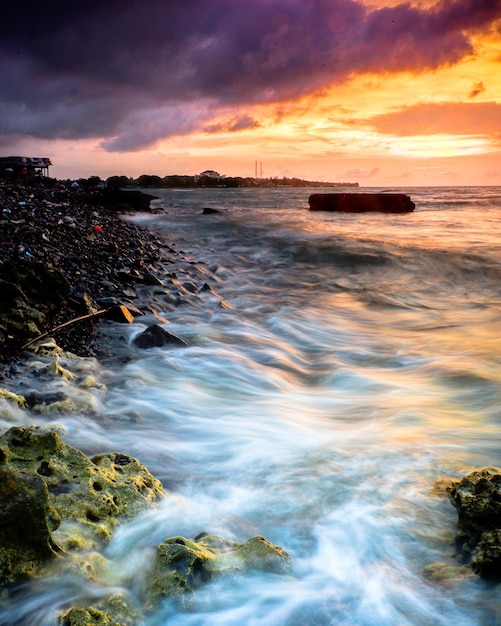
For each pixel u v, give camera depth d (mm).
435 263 16406
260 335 9664
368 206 38906
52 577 2961
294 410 6289
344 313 11664
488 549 3164
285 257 18703
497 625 2842
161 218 31578
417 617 2926
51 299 8094
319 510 3939
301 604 2992
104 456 4180
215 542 3379
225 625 2836
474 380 7070
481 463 4613
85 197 29641
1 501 2934
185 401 6367
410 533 3613
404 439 5227
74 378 6312
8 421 5008
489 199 64500
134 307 9492
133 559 3301
